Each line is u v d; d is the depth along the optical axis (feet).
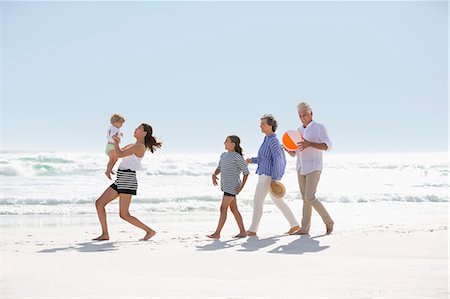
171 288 25.05
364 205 83.87
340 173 160.56
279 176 47.09
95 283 26.35
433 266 30.30
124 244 41.83
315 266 31.37
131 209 76.33
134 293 24.04
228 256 35.29
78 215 69.21
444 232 42.75
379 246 37.40
